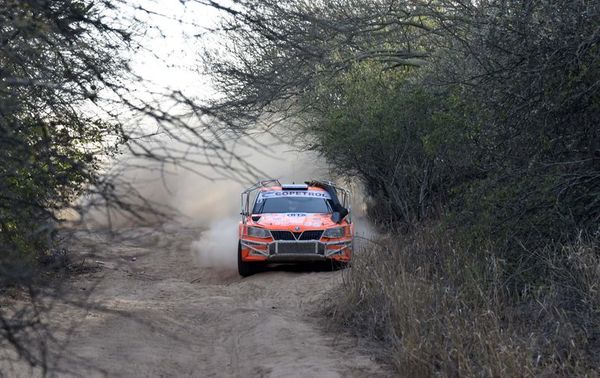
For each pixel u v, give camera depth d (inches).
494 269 643.5
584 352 505.7
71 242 287.1
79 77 312.8
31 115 306.8
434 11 1288.1
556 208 672.4
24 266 257.1
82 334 626.8
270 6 350.3
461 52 955.3
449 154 925.2
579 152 699.4
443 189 1117.1
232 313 816.9
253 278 1111.6
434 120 906.7
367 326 699.4
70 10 303.1
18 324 279.6
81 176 269.9
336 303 796.0
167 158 255.1
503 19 751.1
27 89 305.1
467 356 515.2
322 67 1342.3
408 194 1237.1
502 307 626.2
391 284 709.9
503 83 732.7
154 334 686.5
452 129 850.1
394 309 658.2
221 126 285.9
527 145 716.7
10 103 280.1
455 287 674.2
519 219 700.0
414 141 1187.9
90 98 299.4
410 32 1519.4
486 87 770.2
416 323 580.7
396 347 603.2
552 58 672.4
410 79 1246.3
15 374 475.2
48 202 279.7
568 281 604.4
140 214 258.2
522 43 713.0
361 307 744.3
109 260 303.0
